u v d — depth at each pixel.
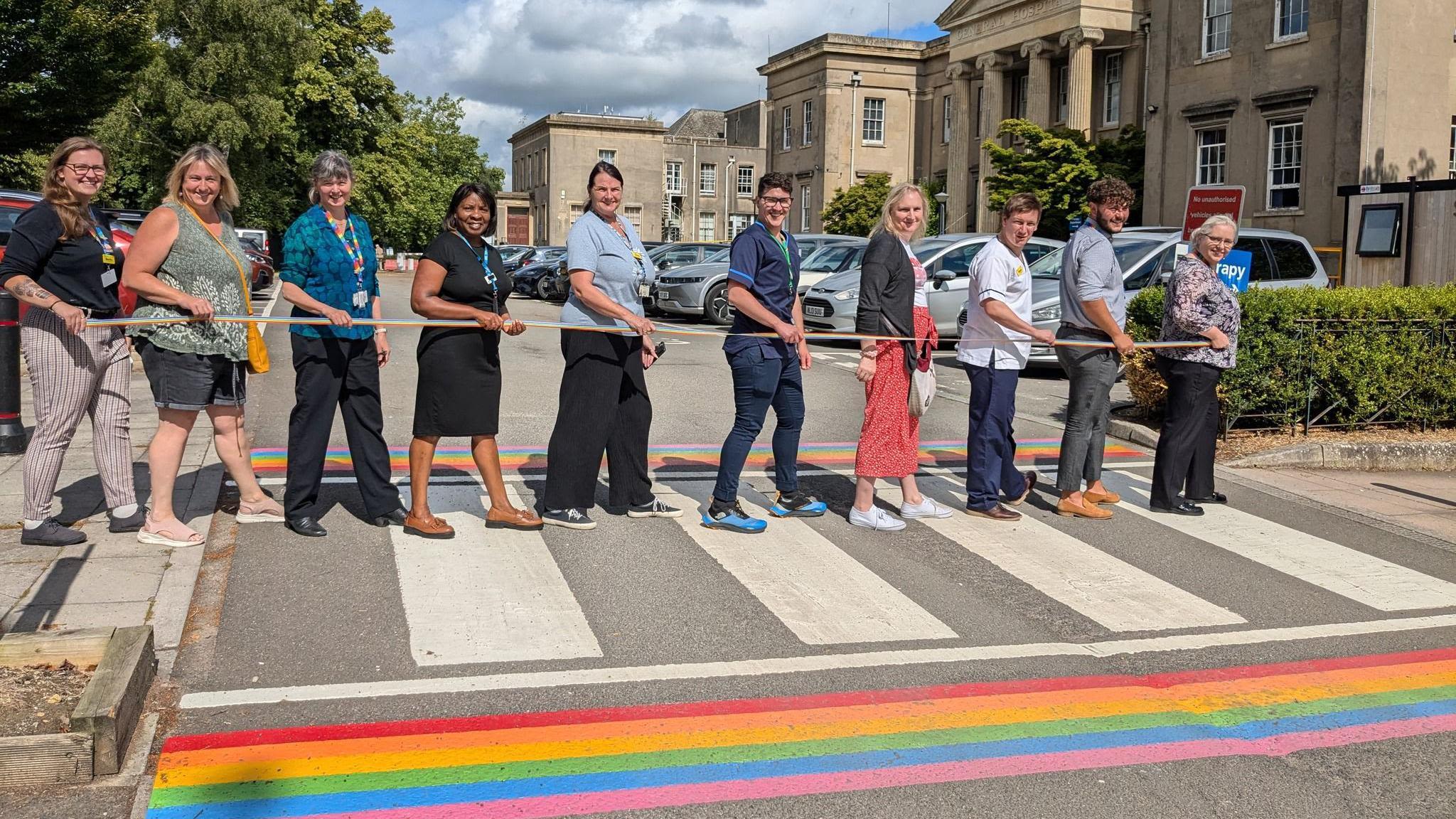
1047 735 4.08
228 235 6.00
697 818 3.44
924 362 6.77
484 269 6.19
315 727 3.98
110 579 5.38
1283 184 26.50
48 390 5.77
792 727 4.08
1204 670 4.77
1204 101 28.39
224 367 5.98
